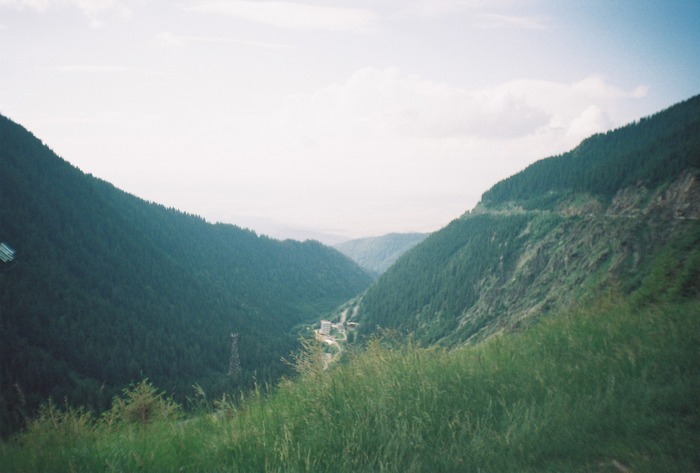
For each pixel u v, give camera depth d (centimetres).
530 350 699
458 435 446
